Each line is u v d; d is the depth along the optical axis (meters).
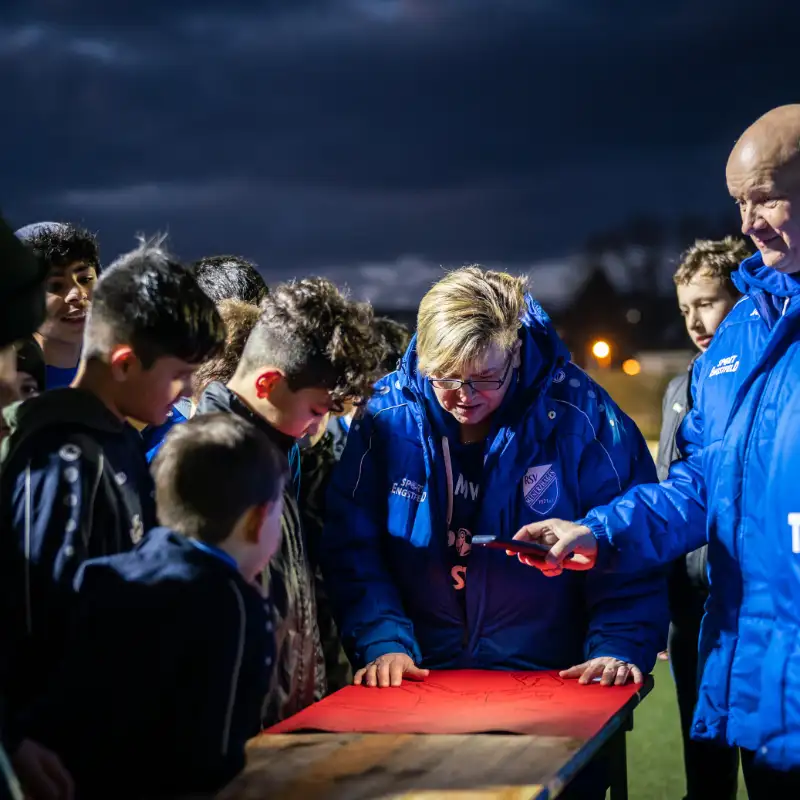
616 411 2.46
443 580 2.41
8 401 2.00
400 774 1.69
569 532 2.24
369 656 2.30
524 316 2.38
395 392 2.47
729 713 2.11
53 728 1.49
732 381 2.17
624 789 2.16
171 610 1.51
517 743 1.83
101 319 1.79
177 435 1.68
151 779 1.51
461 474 2.42
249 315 2.48
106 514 1.70
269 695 2.04
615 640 2.30
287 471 2.13
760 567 2.06
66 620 1.61
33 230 2.82
